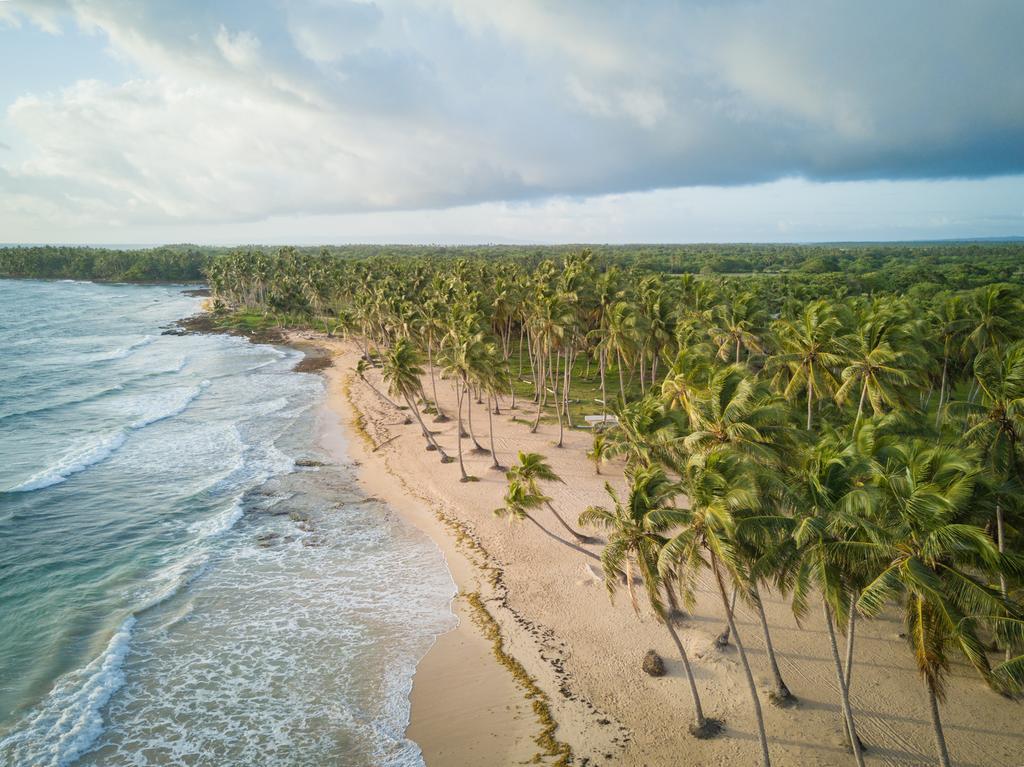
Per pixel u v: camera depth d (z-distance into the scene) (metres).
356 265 149.50
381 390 77.94
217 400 72.94
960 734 21.97
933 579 15.88
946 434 27.81
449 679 25.91
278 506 43.09
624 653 27.00
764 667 25.66
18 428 60.00
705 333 56.84
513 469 35.09
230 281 162.50
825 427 34.31
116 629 28.64
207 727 23.23
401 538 38.41
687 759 21.52
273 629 29.20
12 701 24.03
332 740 22.77
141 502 43.34
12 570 33.91
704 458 21.38
